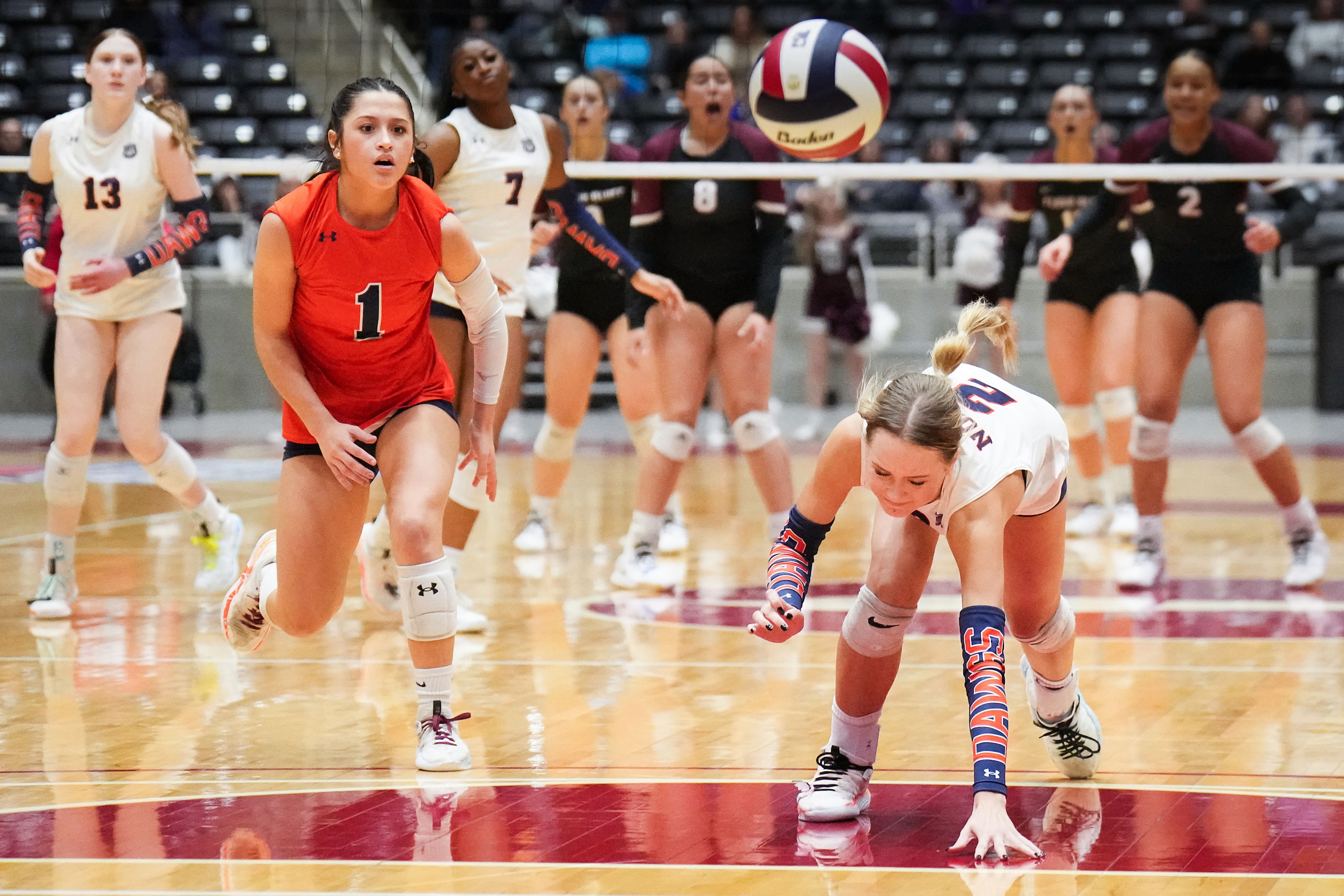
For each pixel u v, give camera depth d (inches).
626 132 944.9
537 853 191.0
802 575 199.3
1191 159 398.3
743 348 397.1
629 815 207.5
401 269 228.2
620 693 284.2
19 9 978.7
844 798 206.4
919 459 178.7
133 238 360.2
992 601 187.8
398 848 193.2
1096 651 319.3
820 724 259.8
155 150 355.6
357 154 217.8
